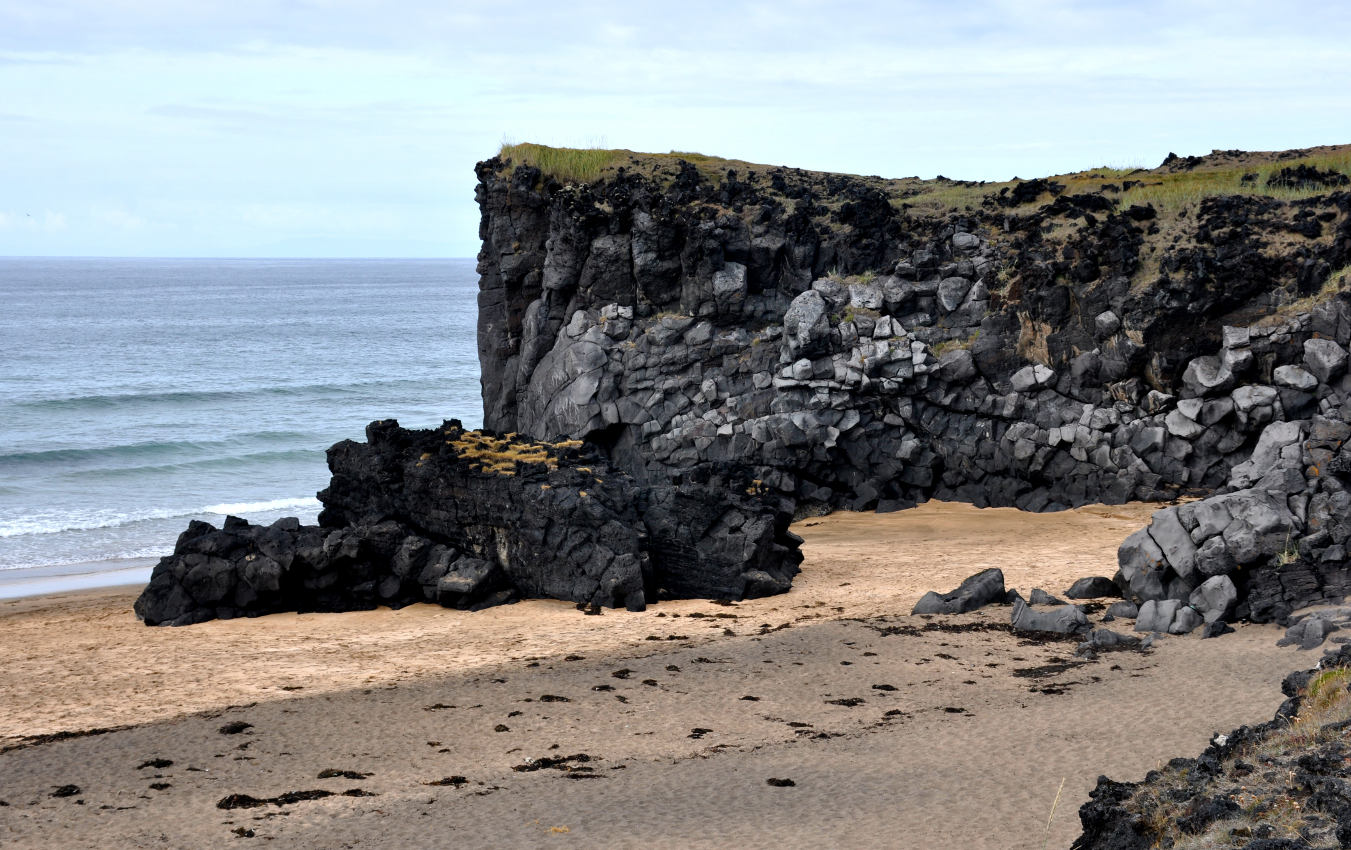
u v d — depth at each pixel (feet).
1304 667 77.71
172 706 83.56
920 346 164.86
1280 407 144.05
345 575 118.32
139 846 58.29
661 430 171.42
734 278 172.65
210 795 65.62
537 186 188.14
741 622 104.58
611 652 95.50
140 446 249.14
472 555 123.03
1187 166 200.44
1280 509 95.30
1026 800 58.54
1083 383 158.30
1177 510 98.94
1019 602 99.04
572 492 117.08
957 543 136.98
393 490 129.59
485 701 82.79
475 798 63.77
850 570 124.47
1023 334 162.50
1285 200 161.27
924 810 58.18
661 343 174.29
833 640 95.96
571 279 181.57
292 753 72.74
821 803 60.29
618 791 63.93
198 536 121.49
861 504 164.35
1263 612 90.79
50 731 78.33
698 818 59.06
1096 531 138.21
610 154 197.77
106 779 68.69
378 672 91.71
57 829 60.85
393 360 470.39
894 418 165.68
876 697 80.07
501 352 194.59
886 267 175.32
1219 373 148.15
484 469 124.16
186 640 105.19
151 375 400.26
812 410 166.09
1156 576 97.71
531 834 57.88
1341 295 142.72
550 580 116.78
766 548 116.67
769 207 179.52
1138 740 66.54
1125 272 157.17
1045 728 70.38
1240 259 150.10
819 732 73.15
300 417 306.96
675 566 117.29
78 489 212.02
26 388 357.20
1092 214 170.91
